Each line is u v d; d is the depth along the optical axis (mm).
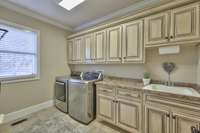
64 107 2783
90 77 2742
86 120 2273
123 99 1944
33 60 2814
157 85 1974
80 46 3139
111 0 2156
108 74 2893
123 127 1946
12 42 2438
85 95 2307
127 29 2156
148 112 1670
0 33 2234
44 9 2516
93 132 2018
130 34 2115
